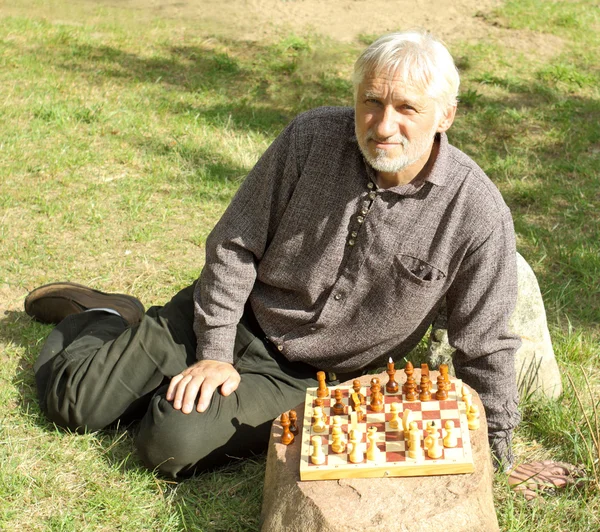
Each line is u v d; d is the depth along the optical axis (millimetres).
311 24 9266
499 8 9883
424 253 3033
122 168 5891
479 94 7570
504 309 3076
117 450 3375
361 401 3057
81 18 9125
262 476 3271
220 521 3078
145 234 5086
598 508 3137
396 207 3002
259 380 3320
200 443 3131
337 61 8297
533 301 3750
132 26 8984
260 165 3211
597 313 4582
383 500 2643
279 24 9219
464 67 8289
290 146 3094
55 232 5051
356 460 2732
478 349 3098
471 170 3004
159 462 3156
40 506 3090
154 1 9805
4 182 5520
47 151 5977
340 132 3033
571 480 3244
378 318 3150
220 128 6648
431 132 2857
